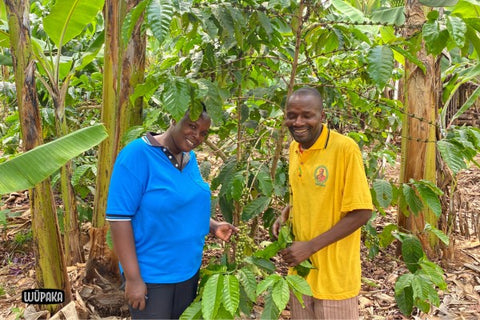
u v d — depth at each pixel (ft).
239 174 6.84
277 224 6.77
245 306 6.20
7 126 15.88
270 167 8.20
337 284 5.77
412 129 10.98
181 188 5.55
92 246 8.70
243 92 9.16
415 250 7.34
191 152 6.12
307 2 6.72
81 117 14.33
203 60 7.77
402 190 8.44
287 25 7.86
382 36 10.13
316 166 5.64
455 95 21.62
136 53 7.60
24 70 7.00
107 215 5.38
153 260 5.62
